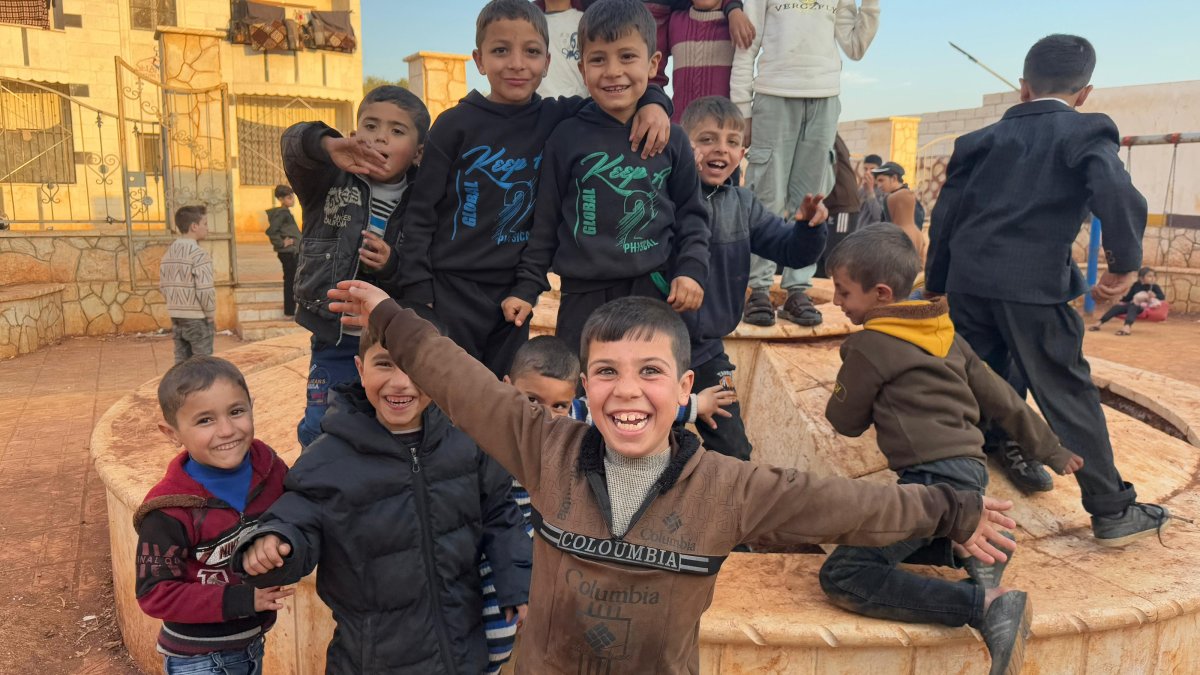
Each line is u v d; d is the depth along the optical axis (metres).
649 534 1.63
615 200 2.71
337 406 2.08
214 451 2.14
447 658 2.05
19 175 16.83
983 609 2.27
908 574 2.40
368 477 1.98
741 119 3.19
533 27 2.67
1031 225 2.93
